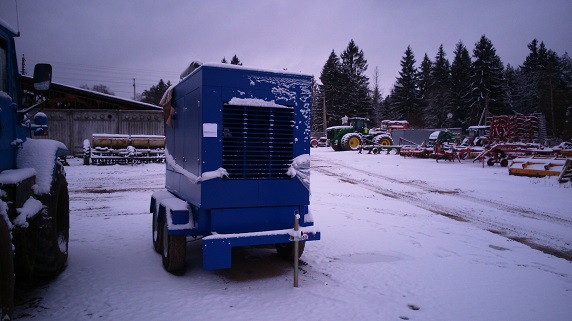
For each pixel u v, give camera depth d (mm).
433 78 69625
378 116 73438
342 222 8945
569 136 46250
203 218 5020
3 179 3428
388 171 19062
